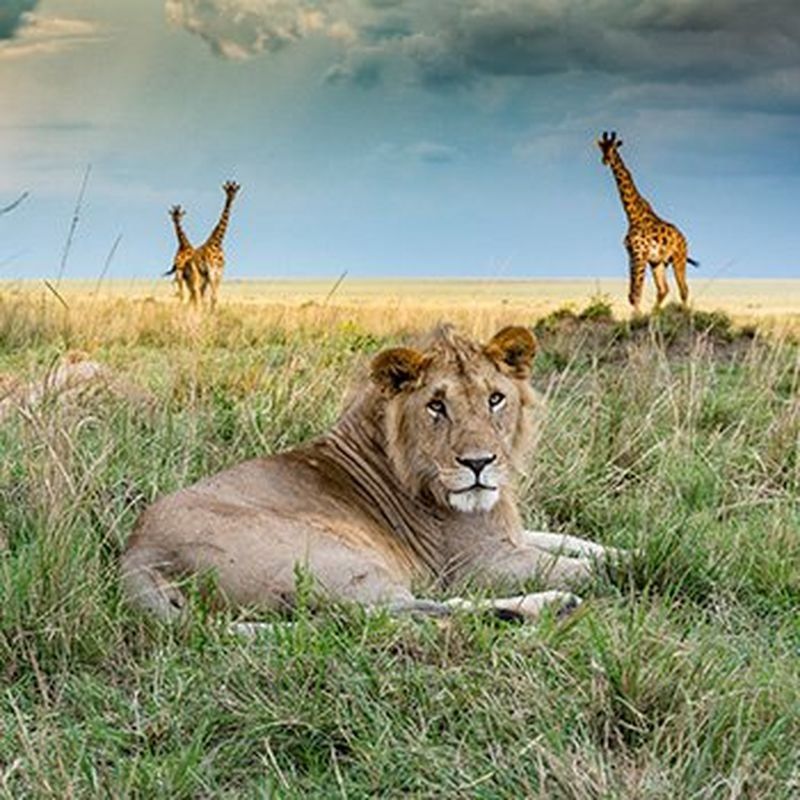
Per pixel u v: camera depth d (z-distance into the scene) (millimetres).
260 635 5344
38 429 7113
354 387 6965
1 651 5285
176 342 13484
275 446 8242
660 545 6559
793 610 6188
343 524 6219
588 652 5113
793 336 16141
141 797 4379
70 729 4770
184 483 7305
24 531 6441
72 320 15375
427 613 5715
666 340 15188
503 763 4461
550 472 8039
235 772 4566
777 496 8086
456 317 15414
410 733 4668
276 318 17234
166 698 4961
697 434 9430
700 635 5484
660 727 4648
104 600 5688
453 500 6395
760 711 4730
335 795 4383
